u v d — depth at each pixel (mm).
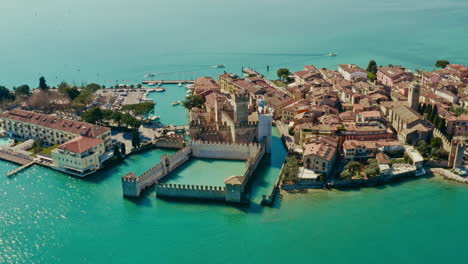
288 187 187000
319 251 146500
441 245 148750
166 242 152875
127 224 163750
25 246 151875
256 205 174875
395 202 174375
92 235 157500
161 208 174125
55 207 175375
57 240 154875
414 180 190750
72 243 153250
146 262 142875
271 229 158875
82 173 199625
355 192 182625
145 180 187375
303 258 143125
